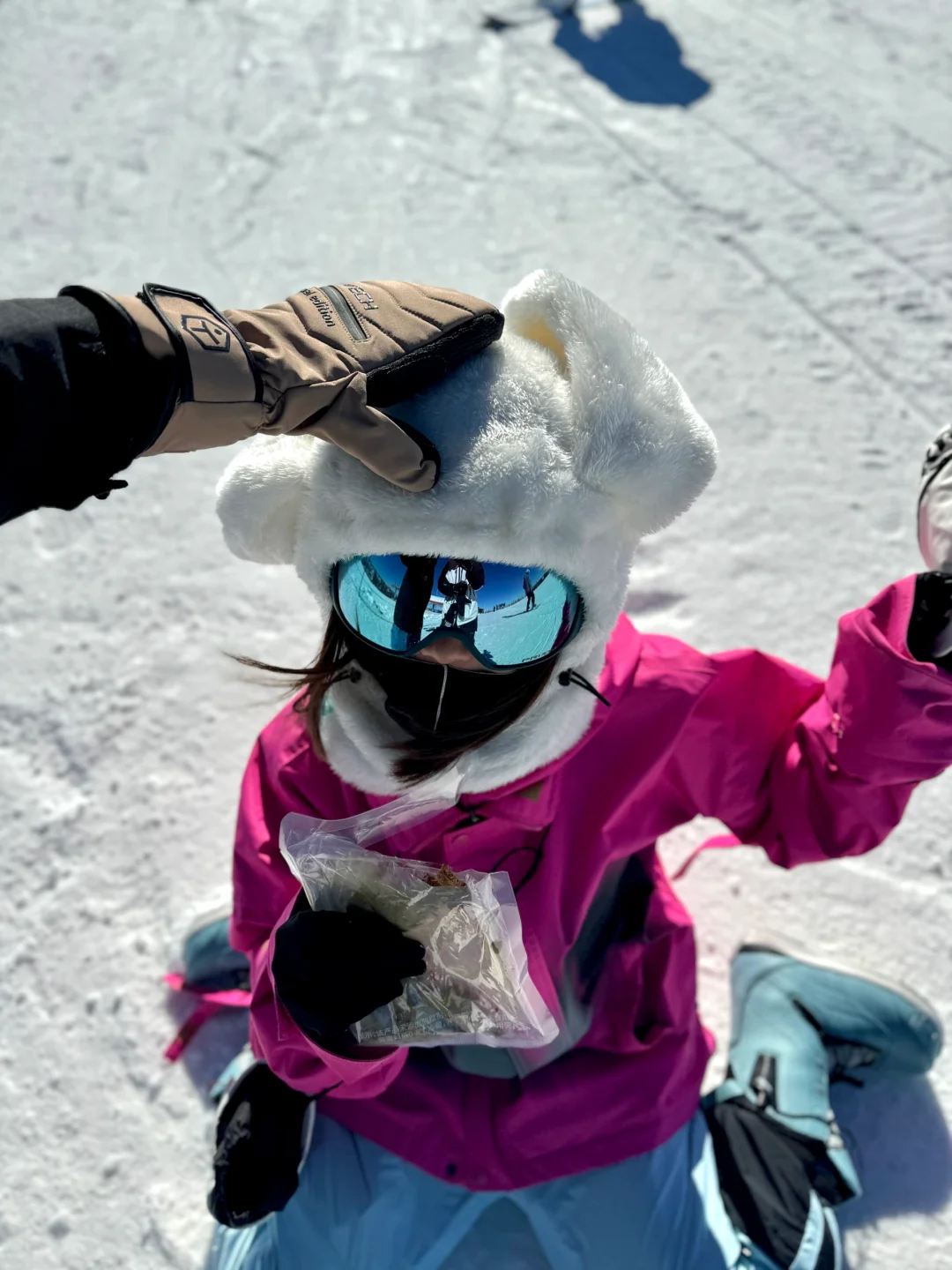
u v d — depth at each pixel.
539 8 3.39
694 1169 1.37
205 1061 1.64
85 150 2.99
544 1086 1.33
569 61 3.21
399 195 2.83
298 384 0.78
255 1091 1.35
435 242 2.70
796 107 3.02
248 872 1.28
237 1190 1.29
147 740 1.96
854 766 1.17
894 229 2.69
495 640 0.94
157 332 0.70
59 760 1.94
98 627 2.11
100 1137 1.58
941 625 1.07
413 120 3.04
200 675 2.04
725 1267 1.29
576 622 1.00
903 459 2.27
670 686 1.24
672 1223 1.32
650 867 1.41
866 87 3.07
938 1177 1.50
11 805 1.89
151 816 1.87
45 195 2.87
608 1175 1.34
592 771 1.24
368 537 0.90
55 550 2.22
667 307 2.54
